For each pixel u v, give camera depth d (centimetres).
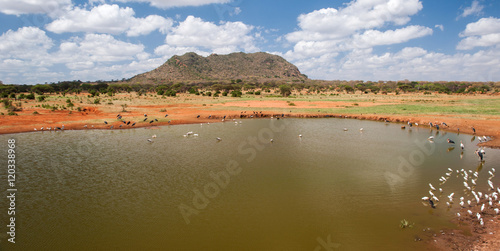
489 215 1536
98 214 1584
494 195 1675
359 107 6619
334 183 2016
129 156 2694
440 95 10800
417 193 1845
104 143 3244
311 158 2633
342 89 15362
